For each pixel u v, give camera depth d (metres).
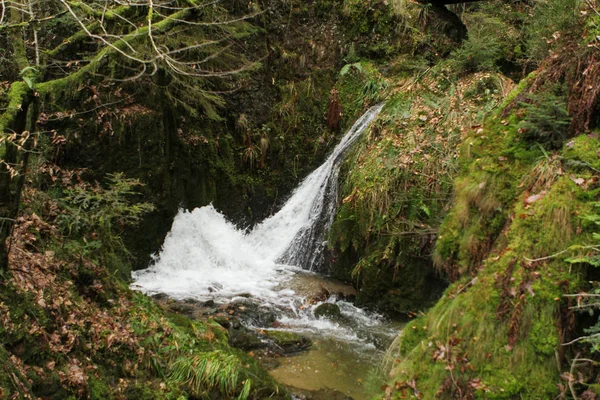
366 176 7.26
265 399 4.16
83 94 6.85
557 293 2.30
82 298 4.27
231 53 8.71
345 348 5.51
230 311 6.17
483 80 7.71
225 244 8.25
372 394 3.30
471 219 2.91
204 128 8.47
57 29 6.62
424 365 2.57
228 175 8.73
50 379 3.31
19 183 3.47
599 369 2.19
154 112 7.36
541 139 2.83
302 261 8.20
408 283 6.47
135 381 3.88
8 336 3.27
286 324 6.07
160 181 7.48
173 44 7.02
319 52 9.81
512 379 2.27
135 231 7.20
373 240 6.91
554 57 3.05
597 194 2.43
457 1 10.20
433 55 9.51
